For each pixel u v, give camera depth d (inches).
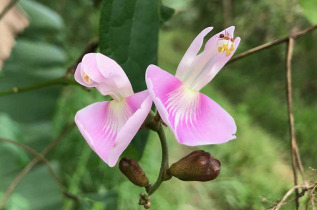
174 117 5.7
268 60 46.0
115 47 7.7
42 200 16.1
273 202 8.1
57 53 17.4
